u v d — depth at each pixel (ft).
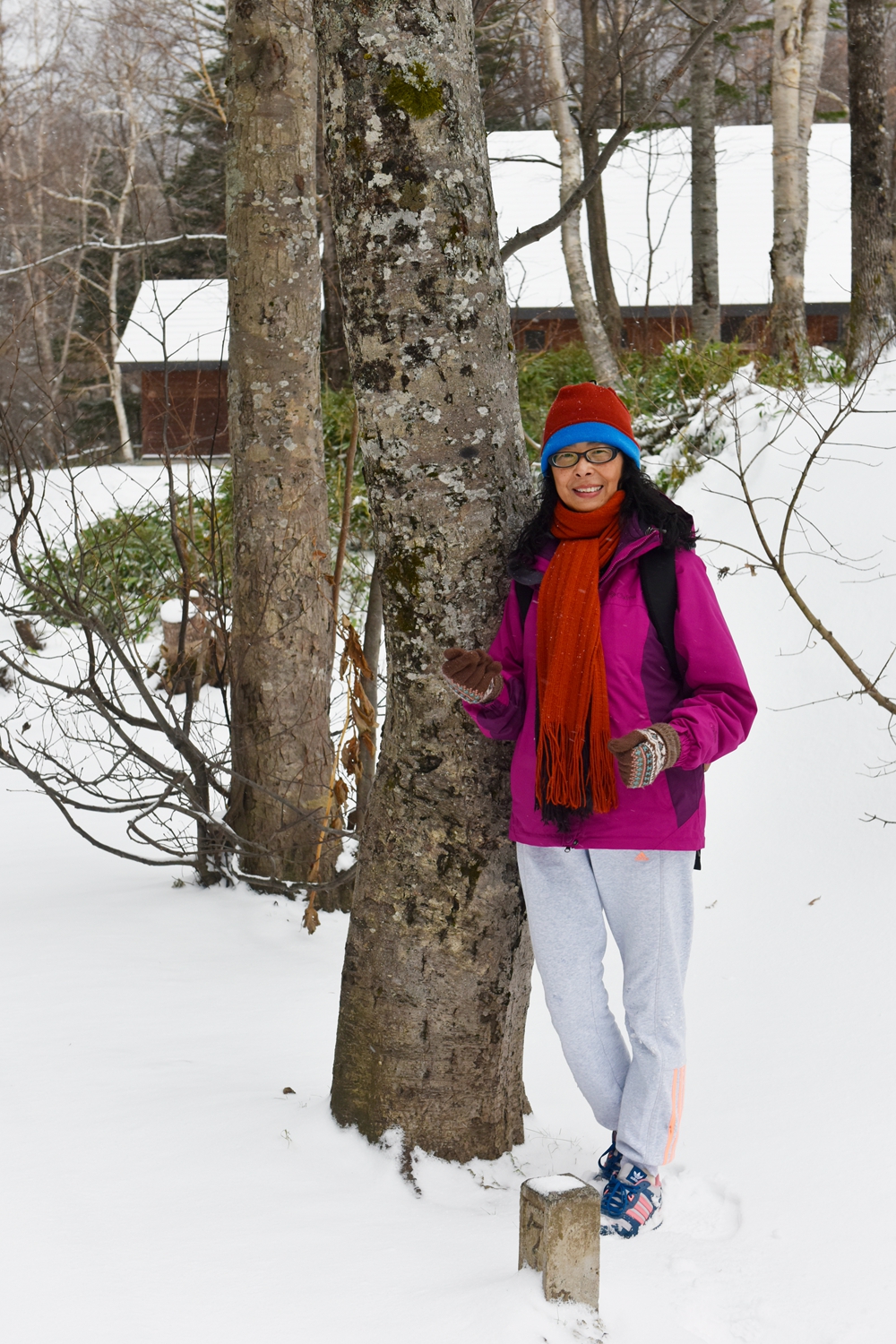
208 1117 8.73
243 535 16.33
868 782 15.03
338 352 41.86
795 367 28.91
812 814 14.93
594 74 34.09
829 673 17.11
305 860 16.24
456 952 8.33
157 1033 10.78
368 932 8.57
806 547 19.74
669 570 7.51
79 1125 8.48
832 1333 6.63
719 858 14.85
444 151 7.61
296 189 15.87
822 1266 7.30
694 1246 7.62
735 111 92.07
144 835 16.40
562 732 7.38
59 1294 6.31
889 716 15.85
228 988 12.34
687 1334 6.46
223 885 16.80
